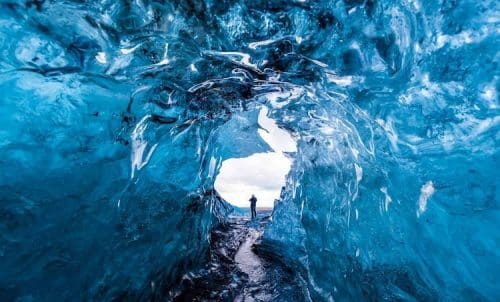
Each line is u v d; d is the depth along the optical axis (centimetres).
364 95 269
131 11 204
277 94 395
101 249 273
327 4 206
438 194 212
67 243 235
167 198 421
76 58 214
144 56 249
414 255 240
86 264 254
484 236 186
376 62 231
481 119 186
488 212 185
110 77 246
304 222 573
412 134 224
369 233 315
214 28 228
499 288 177
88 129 246
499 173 180
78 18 194
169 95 331
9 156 201
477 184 190
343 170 407
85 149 246
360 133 315
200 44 246
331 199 450
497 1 164
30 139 210
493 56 173
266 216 1465
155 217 388
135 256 340
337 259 401
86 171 250
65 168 232
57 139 225
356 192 356
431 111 211
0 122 196
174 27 223
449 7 178
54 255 225
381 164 282
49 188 221
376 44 222
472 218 192
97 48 217
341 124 369
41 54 200
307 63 272
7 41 185
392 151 251
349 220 372
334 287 404
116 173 285
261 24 224
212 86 354
